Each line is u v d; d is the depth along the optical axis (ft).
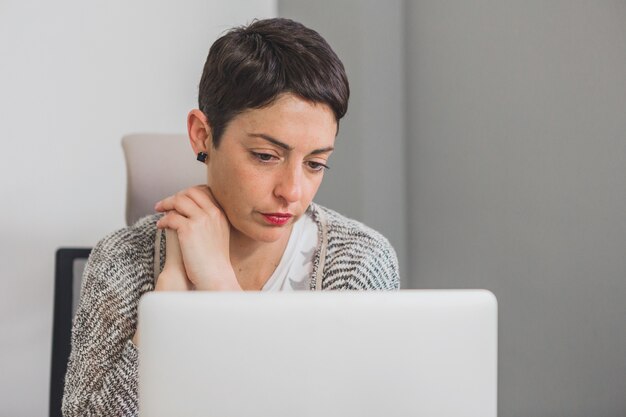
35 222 9.30
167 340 2.10
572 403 5.89
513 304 6.72
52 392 5.05
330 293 2.14
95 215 9.50
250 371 2.10
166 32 9.80
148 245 4.14
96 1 9.52
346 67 8.79
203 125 3.79
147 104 9.72
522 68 6.59
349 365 2.12
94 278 4.00
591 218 5.67
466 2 7.51
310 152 3.47
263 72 3.37
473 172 7.43
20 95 9.25
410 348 2.15
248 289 4.16
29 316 9.25
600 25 5.56
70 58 9.42
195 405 2.11
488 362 2.18
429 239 8.34
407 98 8.80
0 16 9.18
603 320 5.54
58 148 9.38
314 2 9.24
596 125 5.61
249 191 3.52
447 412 2.17
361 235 4.30
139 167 5.18
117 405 3.58
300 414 2.11
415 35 8.59
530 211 6.47
